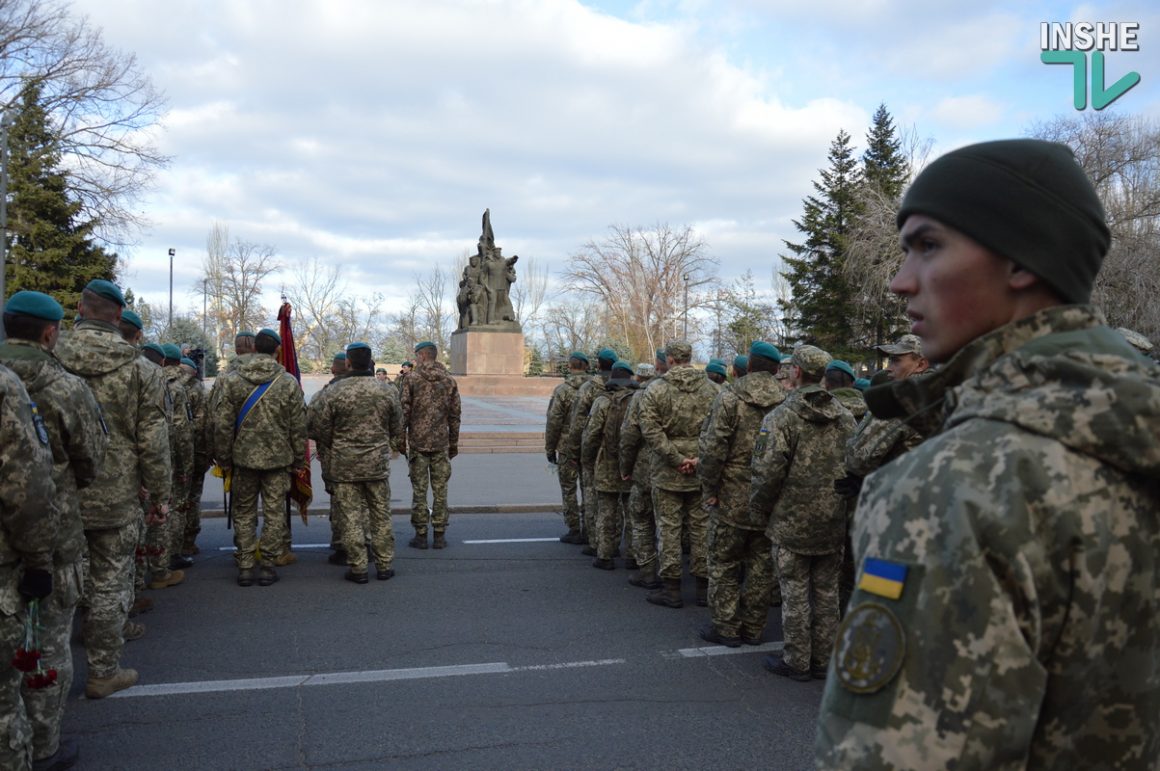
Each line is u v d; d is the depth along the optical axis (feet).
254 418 22.18
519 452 58.59
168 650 17.54
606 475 25.27
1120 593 3.12
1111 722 3.18
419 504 28.04
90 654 14.97
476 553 27.53
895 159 131.44
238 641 18.21
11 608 9.07
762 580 18.15
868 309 111.55
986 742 2.91
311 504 35.58
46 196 99.45
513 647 18.11
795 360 15.93
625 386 25.46
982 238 3.54
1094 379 3.15
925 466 3.34
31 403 9.49
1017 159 3.60
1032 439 3.17
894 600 3.18
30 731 9.53
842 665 3.34
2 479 8.98
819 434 15.58
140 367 15.16
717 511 18.19
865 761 3.07
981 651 2.96
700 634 19.13
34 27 75.61
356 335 271.28
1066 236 3.49
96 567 14.93
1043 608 3.07
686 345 21.48
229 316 231.91
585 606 21.40
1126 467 3.09
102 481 14.58
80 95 82.48
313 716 14.24
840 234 125.90
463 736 13.50
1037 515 3.07
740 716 14.42
